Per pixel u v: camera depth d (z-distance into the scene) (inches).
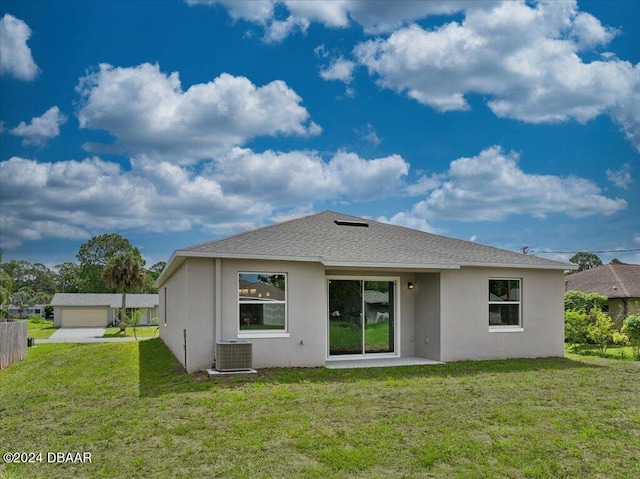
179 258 497.7
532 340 622.2
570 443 270.7
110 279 1899.6
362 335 589.9
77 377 514.3
